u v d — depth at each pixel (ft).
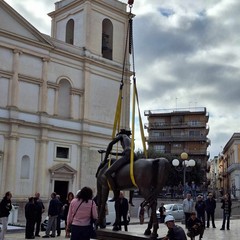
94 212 29.04
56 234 61.36
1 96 114.73
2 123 112.98
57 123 125.18
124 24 148.56
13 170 112.78
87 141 131.54
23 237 57.31
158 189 32.58
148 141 269.85
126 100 145.69
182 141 264.11
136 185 34.37
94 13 138.72
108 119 139.33
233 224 87.15
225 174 288.92
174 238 30.32
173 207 109.09
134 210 136.98
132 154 34.91
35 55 122.01
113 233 35.81
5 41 115.85
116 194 37.24
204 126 263.90
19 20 118.62
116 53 144.97
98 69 138.21
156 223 32.55
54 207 57.41
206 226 78.28
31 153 118.32
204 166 258.16
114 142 39.24
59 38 147.43
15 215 91.15
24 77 119.14
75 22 140.36
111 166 36.78
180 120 270.87
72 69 131.64
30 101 120.57
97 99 136.77
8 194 50.83
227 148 281.74
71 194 61.21
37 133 120.26
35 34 122.11
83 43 135.95
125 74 145.79
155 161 33.17
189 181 207.10
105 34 145.48
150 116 277.44
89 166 131.23
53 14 148.87
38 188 117.60
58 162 124.06
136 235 33.83
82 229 28.76
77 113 131.95
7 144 113.50
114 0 145.07
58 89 127.54
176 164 95.09
